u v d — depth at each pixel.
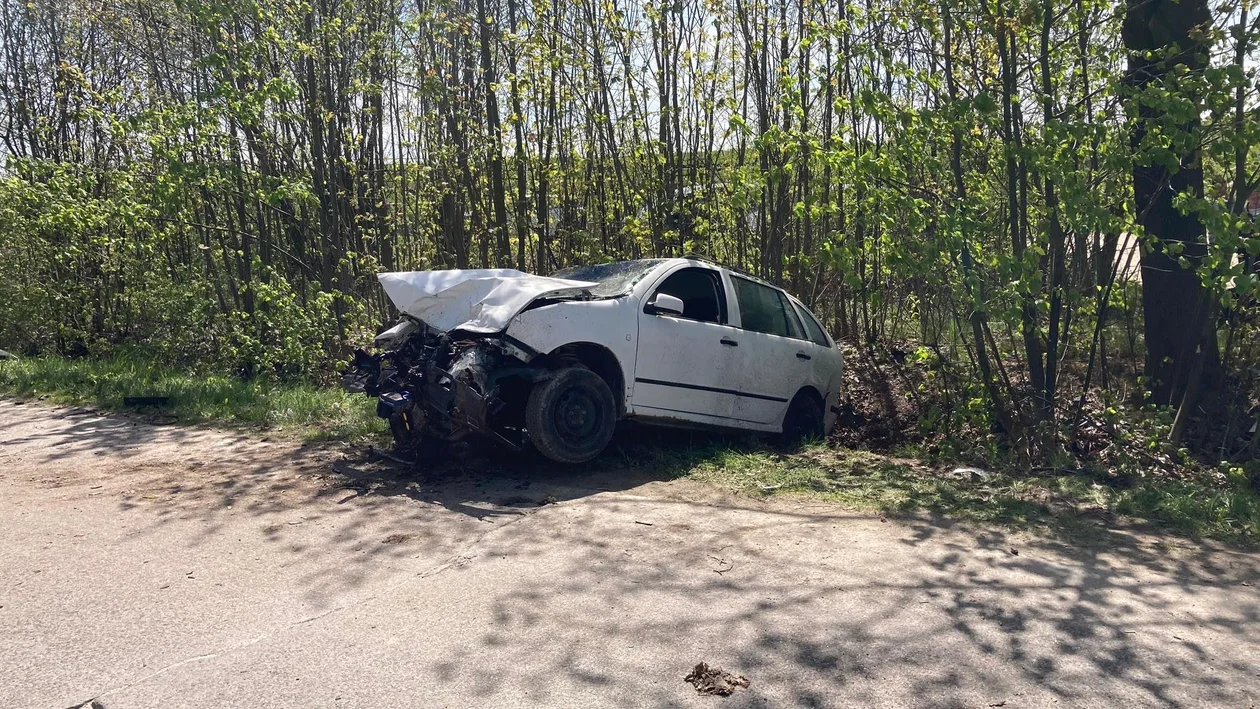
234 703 3.21
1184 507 5.91
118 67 16.61
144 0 13.84
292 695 3.27
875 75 7.91
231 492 6.18
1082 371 9.48
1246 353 8.37
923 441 8.82
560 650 3.66
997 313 6.90
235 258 14.30
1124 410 7.81
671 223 11.55
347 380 7.25
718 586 4.39
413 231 14.09
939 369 8.98
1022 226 7.61
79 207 12.57
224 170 11.73
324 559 4.79
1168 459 7.45
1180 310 8.34
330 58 12.59
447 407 6.36
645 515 5.66
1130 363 9.65
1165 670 3.53
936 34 7.69
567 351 6.99
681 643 3.73
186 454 7.46
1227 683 3.42
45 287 14.80
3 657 3.55
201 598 4.21
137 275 14.33
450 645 3.71
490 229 12.59
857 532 5.35
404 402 6.46
